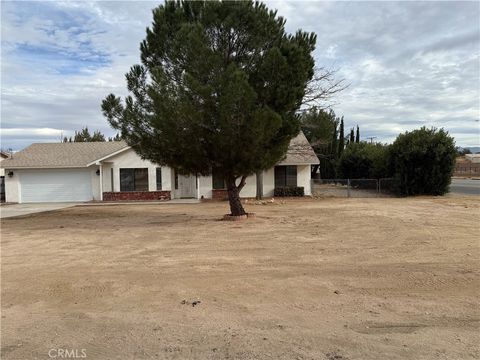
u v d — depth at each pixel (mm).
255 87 13750
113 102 15039
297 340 4223
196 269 7391
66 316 5152
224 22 13656
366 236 10438
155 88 13078
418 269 7023
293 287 6148
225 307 5332
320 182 31828
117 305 5531
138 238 11078
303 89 14305
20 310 5449
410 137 26891
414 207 17969
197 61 13016
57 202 27906
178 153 14289
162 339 4332
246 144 13344
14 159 28375
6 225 14930
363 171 38969
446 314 4941
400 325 4609
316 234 10930
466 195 26484
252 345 4117
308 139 28422
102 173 27703
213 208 20078
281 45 14055
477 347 4004
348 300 5520
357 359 3775
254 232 11492
